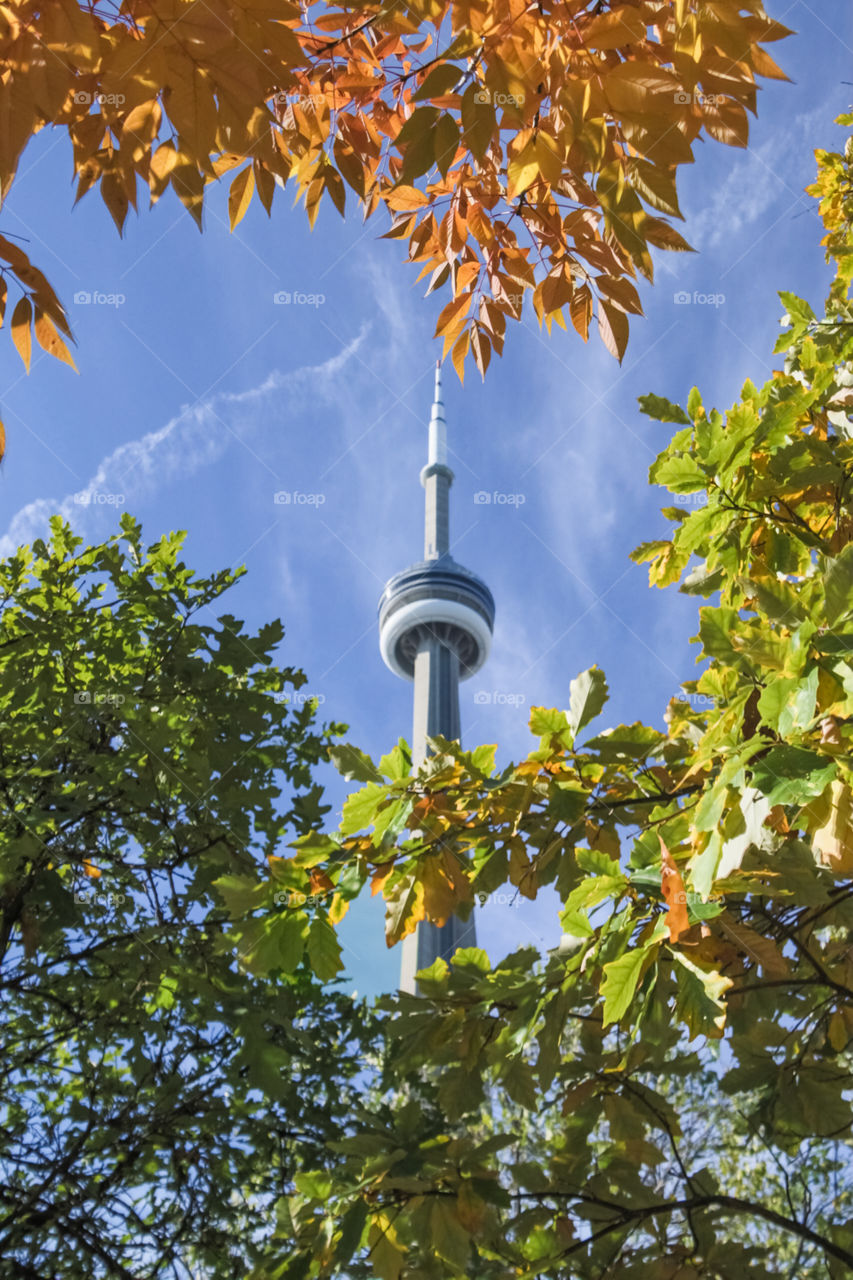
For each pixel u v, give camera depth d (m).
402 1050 3.09
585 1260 3.10
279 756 6.98
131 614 7.39
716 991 1.94
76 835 6.45
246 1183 6.85
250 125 1.93
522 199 2.57
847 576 1.93
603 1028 2.78
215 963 5.91
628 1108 3.20
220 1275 6.19
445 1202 2.89
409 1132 3.03
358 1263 3.29
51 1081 7.41
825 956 3.35
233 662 6.89
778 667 1.92
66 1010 6.60
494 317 3.21
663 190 1.96
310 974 7.25
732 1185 9.17
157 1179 6.89
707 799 1.92
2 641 7.23
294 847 2.76
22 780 6.06
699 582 3.02
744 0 1.76
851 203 5.14
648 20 1.97
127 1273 5.92
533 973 2.63
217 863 6.05
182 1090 6.54
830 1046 3.52
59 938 6.49
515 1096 2.89
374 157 2.98
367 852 2.84
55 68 1.69
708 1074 5.21
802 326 3.69
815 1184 5.33
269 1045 5.33
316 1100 7.20
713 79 1.87
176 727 5.96
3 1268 5.79
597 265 2.50
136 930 6.29
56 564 7.66
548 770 3.09
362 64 2.69
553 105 2.00
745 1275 3.08
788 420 2.66
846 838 1.88
